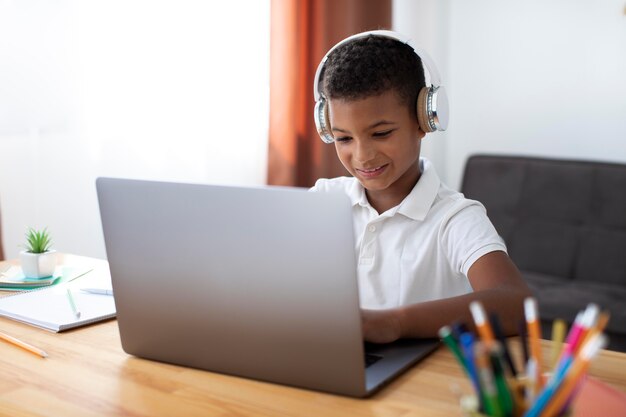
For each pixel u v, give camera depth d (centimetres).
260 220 88
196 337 97
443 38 363
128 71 248
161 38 256
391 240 134
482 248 121
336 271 85
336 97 123
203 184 91
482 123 360
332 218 84
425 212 132
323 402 88
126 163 252
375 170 127
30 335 114
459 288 132
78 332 115
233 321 94
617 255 285
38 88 227
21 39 222
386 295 133
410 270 132
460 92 364
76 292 135
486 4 352
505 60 351
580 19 332
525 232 303
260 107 289
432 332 105
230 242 91
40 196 231
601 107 332
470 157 324
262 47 287
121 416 85
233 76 279
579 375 63
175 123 263
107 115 245
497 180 314
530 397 67
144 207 95
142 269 98
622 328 247
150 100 256
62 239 238
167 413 86
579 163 302
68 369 100
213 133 275
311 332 89
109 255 100
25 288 141
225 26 274
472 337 66
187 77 265
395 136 124
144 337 102
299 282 88
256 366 94
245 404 88
